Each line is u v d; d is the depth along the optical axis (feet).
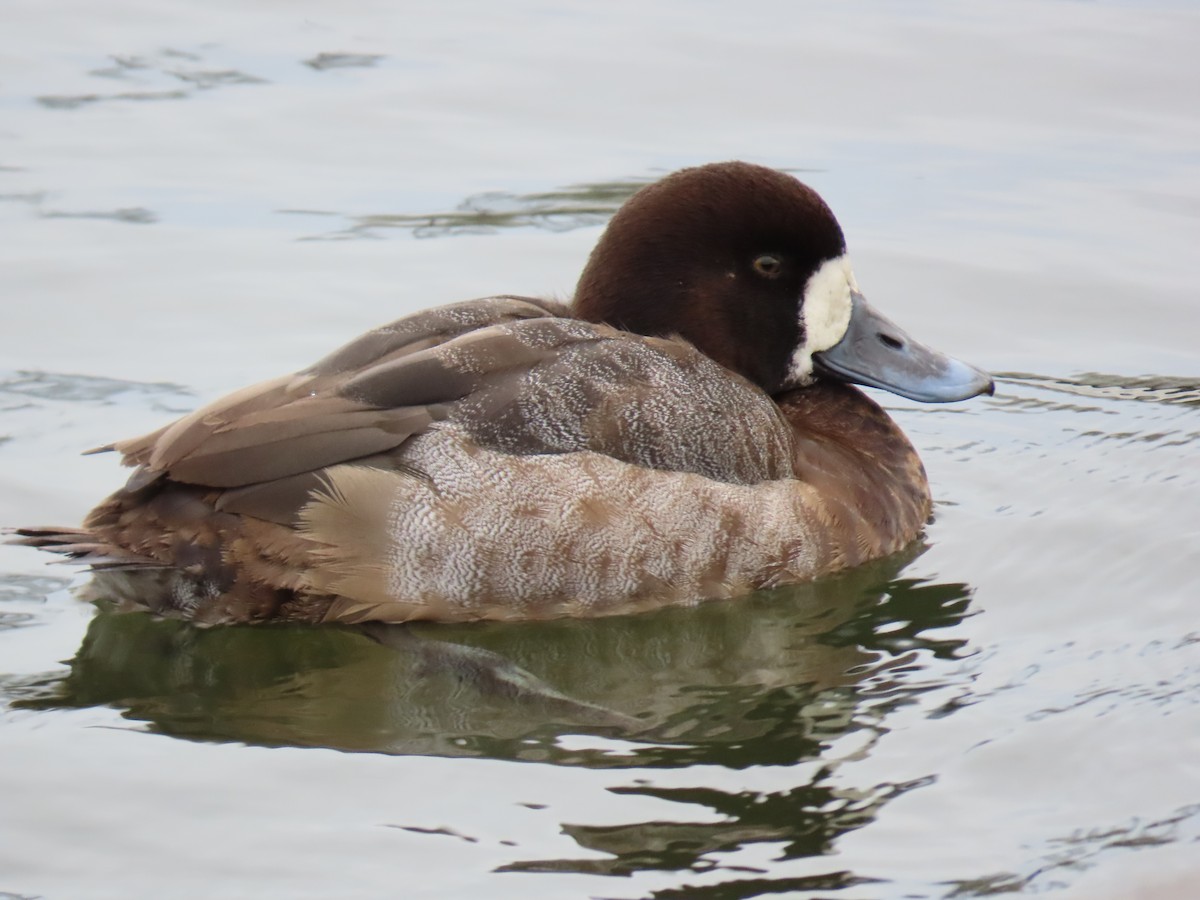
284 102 56.29
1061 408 41.52
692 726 29.07
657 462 32.17
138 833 25.44
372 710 29.73
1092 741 27.94
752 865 24.79
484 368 31.60
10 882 24.27
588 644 32.30
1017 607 33.06
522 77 58.18
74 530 30.60
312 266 46.62
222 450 29.99
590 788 26.78
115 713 29.14
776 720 29.17
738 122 55.26
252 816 25.89
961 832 25.67
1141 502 36.78
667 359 33.17
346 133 54.34
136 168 51.67
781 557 33.30
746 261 35.76
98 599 31.68
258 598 30.66
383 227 48.83
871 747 28.07
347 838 25.35
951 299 46.03
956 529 36.29
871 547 34.78
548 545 31.22
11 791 26.48
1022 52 59.98
